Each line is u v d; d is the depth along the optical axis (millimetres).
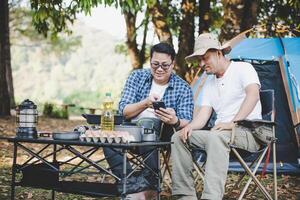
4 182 5375
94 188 3646
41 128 13523
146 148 4027
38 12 8461
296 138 6250
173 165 3990
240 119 4012
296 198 5008
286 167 6285
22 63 90562
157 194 3836
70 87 86062
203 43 4266
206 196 3695
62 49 25094
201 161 6129
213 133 3852
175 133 4020
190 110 4418
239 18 9344
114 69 91375
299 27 8617
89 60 95000
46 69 90250
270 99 4469
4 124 12570
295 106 6309
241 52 6809
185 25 12602
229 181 5762
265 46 6859
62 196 4820
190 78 11922
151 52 4406
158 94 4473
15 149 3842
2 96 14781
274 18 12188
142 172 3912
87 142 3498
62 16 9164
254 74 4254
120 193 3486
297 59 6574
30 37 23500
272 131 4164
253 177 4012
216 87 4371
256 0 9930
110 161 3947
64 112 19125
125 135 3551
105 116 3801
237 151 4125
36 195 4820
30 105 3836
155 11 12664
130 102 4469
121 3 7289
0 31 14875
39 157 3752
